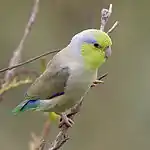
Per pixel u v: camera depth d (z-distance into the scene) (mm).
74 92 9938
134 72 17984
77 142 16984
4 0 19031
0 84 9812
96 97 17578
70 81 9852
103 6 13312
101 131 17188
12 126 17203
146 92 17656
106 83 17750
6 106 16828
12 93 16609
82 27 17469
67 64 9867
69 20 17750
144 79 17859
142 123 17219
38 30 18062
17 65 9195
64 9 17750
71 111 9812
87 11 16969
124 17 18406
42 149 9242
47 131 10250
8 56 18297
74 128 17156
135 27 18453
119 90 17703
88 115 17375
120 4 18344
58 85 9914
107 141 17062
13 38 18672
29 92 10219
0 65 18062
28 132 17047
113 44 18234
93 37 9680
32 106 10219
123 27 18359
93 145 17031
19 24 18891
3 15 18938
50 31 18047
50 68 10031
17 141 17094
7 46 18500
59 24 17953
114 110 17469
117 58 18125
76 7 17406
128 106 17516
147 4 18516
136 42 18359
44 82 10062
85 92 10016
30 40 17891
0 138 17062
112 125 17266
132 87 17766
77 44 9812
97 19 16406
